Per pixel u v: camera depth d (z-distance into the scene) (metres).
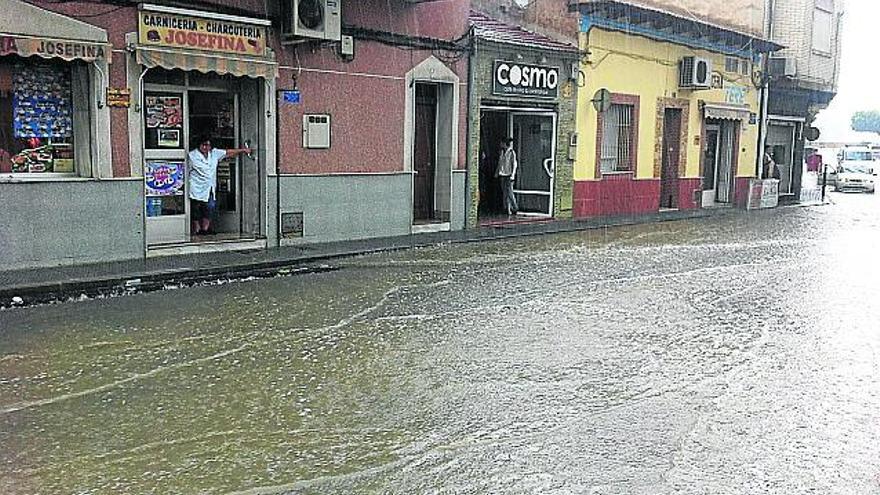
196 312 9.29
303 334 8.45
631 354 7.98
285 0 13.00
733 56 24.61
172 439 5.63
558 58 18.45
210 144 12.97
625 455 5.50
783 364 7.74
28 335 8.15
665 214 21.67
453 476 5.13
